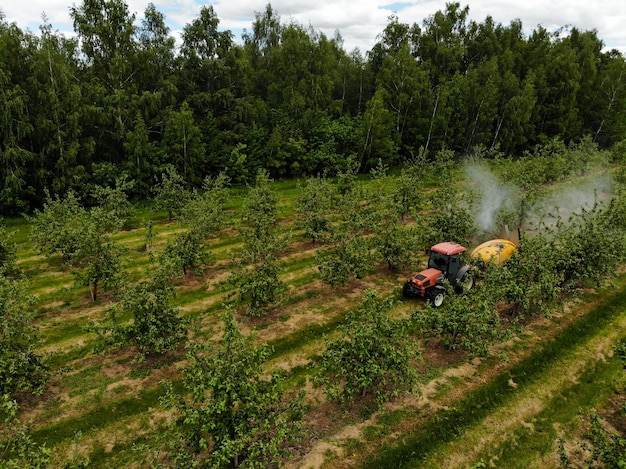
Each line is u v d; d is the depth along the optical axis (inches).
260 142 1790.1
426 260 895.7
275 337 624.1
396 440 436.5
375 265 858.8
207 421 363.9
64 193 1310.3
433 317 539.5
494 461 414.6
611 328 639.8
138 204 1387.8
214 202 1126.4
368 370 434.9
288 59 2054.6
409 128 2043.6
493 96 2033.7
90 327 520.4
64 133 1273.4
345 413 471.2
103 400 495.8
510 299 621.3
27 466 323.6
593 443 433.7
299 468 401.4
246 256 695.7
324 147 1846.7
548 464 411.2
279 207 1194.6
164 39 1692.9
